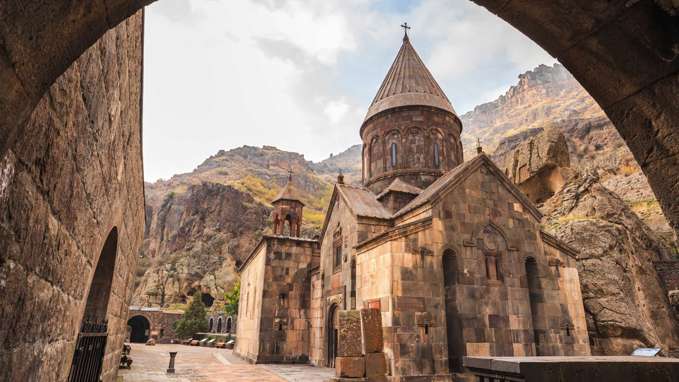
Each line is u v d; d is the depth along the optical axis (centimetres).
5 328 236
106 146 446
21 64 187
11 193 211
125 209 745
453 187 1700
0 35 172
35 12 187
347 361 1126
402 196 2152
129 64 495
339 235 2106
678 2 260
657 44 279
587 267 2188
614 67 309
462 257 1603
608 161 5791
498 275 1645
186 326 5250
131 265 1148
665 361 677
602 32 301
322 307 2205
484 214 1712
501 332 1553
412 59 2877
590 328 2038
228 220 8688
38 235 270
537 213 1820
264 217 9106
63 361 450
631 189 4084
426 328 1426
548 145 3334
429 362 1386
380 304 1476
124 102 510
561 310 1706
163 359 2597
